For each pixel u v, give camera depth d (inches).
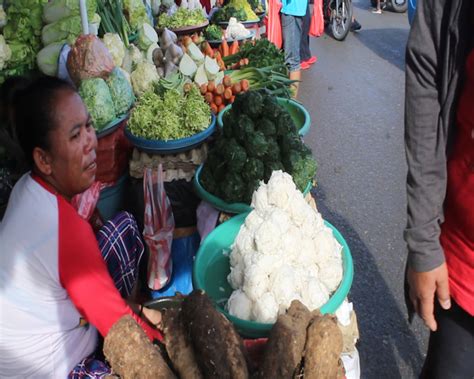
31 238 56.3
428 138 49.5
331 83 242.2
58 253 56.1
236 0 222.5
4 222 58.4
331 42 312.7
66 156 57.9
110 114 100.2
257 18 225.0
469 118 47.7
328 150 178.2
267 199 71.1
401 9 375.9
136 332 53.1
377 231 134.3
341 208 144.9
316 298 65.5
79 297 57.0
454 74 46.8
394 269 120.3
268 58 155.6
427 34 46.9
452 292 54.9
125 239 80.0
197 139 98.5
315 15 251.6
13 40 112.5
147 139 97.9
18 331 59.5
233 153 86.0
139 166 100.7
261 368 52.4
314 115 207.0
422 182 50.4
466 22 44.8
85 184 61.7
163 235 90.0
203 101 107.7
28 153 58.0
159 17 193.2
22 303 58.3
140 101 104.4
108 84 105.3
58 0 110.7
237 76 143.0
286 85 146.9
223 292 72.2
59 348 62.2
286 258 67.4
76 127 57.9
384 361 96.9
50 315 59.9
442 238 54.8
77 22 111.9
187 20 188.5
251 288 64.8
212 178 90.5
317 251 70.2
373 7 385.1
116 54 122.0
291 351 52.1
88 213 85.6
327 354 51.4
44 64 110.5
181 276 99.2
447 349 59.4
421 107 48.9
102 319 57.7
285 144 89.7
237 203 88.1
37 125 55.7
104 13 131.9
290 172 89.4
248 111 88.6
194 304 55.1
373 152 175.9
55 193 58.3
